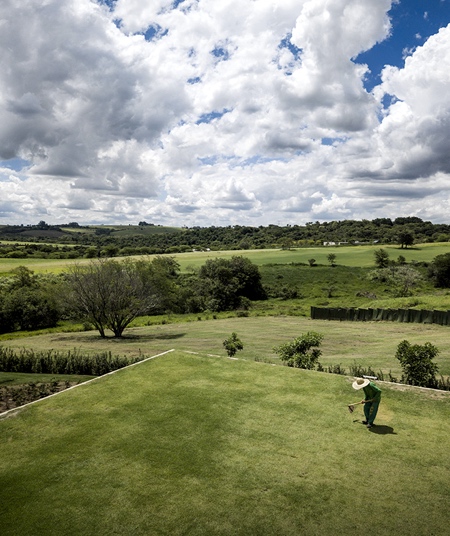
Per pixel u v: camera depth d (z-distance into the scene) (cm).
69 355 1997
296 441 885
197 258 11456
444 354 2123
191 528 614
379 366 1988
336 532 609
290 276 8806
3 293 5228
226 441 880
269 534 604
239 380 1252
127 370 1334
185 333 3709
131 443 867
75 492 700
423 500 686
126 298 3412
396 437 909
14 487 716
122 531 607
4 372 1816
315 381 1252
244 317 5216
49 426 948
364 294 7319
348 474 761
